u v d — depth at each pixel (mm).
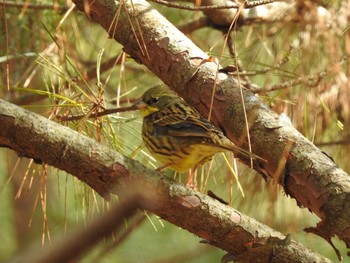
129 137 8742
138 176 5156
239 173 7906
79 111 6570
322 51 6230
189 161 6738
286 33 6590
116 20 6141
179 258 10656
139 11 6434
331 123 7707
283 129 5789
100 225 1500
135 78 9711
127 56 7418
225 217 5359
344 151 7730
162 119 6863
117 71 9641
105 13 6469
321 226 5488
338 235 5387
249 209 7969
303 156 5609
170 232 11234
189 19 9633
